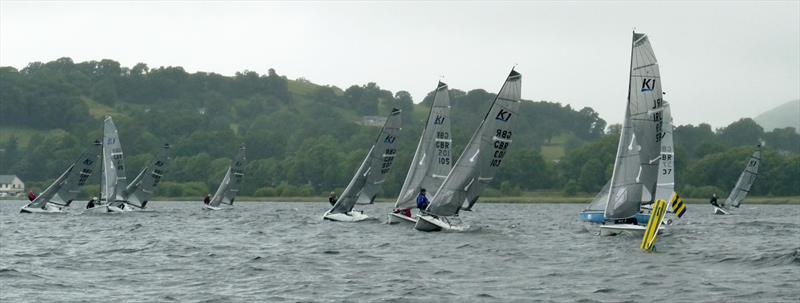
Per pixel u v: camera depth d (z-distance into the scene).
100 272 32.06
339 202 64.62
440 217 52.38
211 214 84.31
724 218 79.19
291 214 85.50
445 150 56.53
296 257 36.62
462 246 41.56
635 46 44.69
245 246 42.97
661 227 56.00
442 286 27.94
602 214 60.34
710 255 36.91
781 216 85.94
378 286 27.98
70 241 46.94
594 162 160.62
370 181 64.06
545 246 41.75
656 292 26.62
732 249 40.09
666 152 63.88
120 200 85.19
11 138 197.88
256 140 198.88
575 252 38.72
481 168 49.25
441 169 56.56
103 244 44.62
